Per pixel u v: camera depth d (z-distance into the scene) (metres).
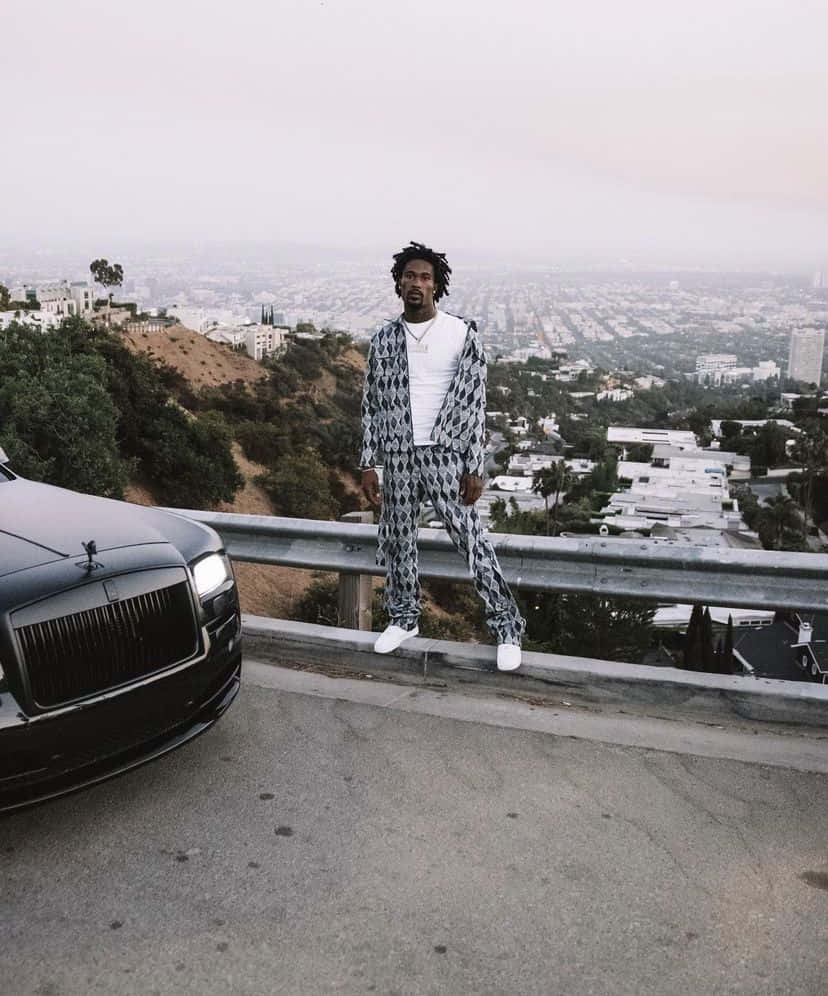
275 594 24.67
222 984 2.00
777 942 2.14
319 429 62.81
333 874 2.41
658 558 3.52
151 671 2.64
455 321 3.41
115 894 2.34
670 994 1.97
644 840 2.57
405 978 2.02
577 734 3.26
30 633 2.37
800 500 90.38
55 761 2.43
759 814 2.72
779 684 3.39
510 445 124.69
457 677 3.76
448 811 2.74
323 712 3.46
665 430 154.25
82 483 25.09
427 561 3.95
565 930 2.18
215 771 2.99
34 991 1.98
